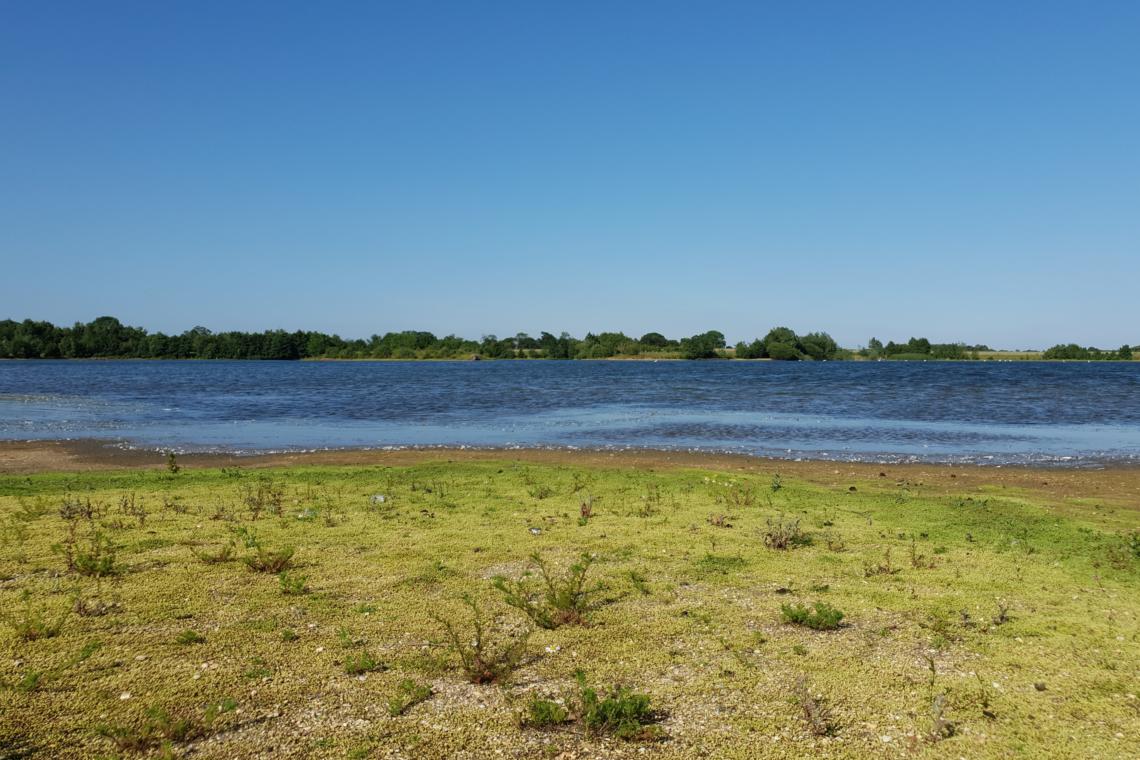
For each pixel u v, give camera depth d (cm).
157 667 611
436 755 489
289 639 676
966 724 535
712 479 1647
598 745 504
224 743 498
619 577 882
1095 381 7056
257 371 10662
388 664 625
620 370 11269
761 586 856
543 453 2266
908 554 1002
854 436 2722
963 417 3450
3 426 3108
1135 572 919
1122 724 536
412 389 6066
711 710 555
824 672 621
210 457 2205
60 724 518
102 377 8306
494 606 771
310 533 1086
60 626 695
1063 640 693
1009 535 1119
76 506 1211
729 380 7612
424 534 1085
